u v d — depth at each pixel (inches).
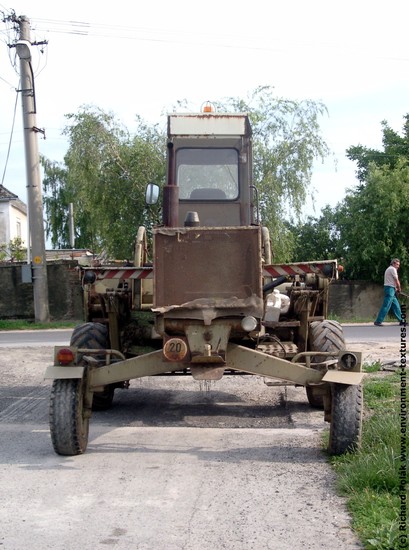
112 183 1056.8
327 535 186.1
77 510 207.6
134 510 206.8
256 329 255.8
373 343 581.6
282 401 384.5
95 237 1193.4
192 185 359.3
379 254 1075.3
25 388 428.8
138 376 267.3
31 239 957.8
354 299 1074.7
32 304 1047.6
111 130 1067.9
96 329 347.6
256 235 248.7
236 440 288.7
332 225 1236.5
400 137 1315.2
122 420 344.5
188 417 349.4
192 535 187.9
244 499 214.8
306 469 245.0
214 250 249.4
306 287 333.7
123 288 327.0
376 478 216.8
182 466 250.7
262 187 1067.3
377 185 1079.0
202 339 248.4
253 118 1074.7
